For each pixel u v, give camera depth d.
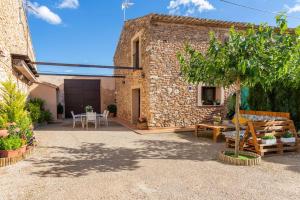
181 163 5.11
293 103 8.08
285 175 4.32
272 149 5.83
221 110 11.17
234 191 3.59
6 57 6.73
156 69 10.05
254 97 9.09
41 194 3.48
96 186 3.79
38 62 9.20
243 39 4.78
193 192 3.55
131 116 12.63
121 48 14.81
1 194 3.47
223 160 5.30
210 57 5.14
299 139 6.34
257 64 4.36
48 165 4.94
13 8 7.98
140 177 4.21
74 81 16.91
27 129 6.41
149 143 7.39
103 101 17.47
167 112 10.28
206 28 10.73
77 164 5.03
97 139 8.08
